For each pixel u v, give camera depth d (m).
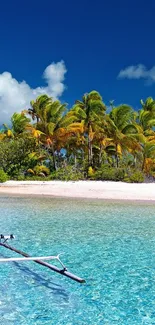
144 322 6.66
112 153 49.16
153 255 11.24
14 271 9.56
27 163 43.84
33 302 7.51
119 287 8.46
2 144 43.69
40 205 22.47
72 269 9.79
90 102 44.41
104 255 11.20
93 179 40.88
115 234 14.28
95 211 20.11
